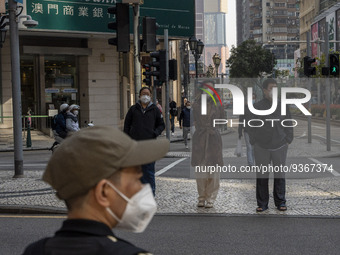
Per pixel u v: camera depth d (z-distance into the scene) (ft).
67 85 100.07
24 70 96.48
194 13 107.96
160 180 41.04
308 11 367.04
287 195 33.47
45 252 5.15
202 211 28.96
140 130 31.73
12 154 72.38
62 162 5.24
